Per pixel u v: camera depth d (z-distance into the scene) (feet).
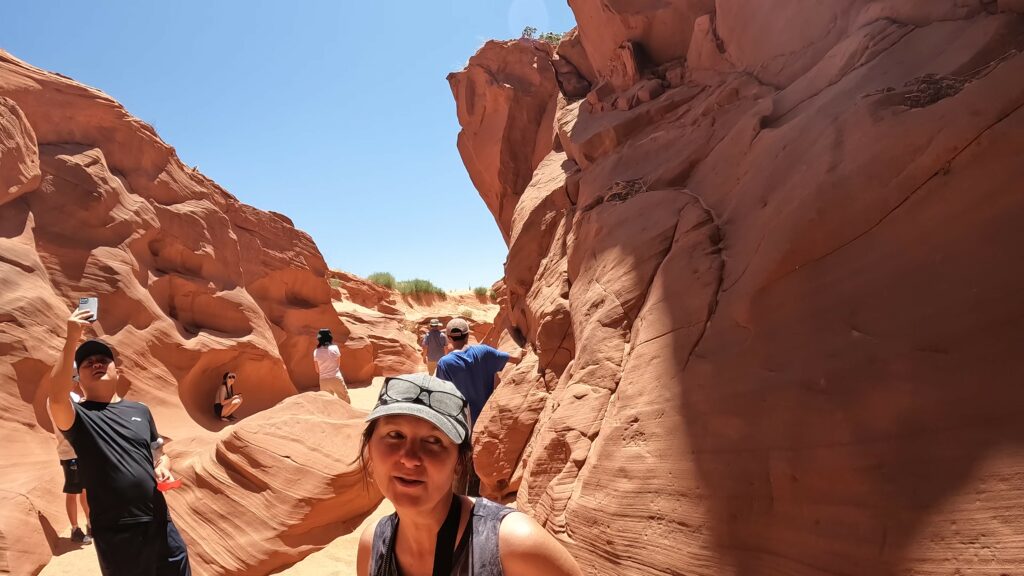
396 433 3.91
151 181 30.73
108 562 8.94
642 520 9.58
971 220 7.55
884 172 8.94
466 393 13.73
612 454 11.02
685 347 10.97
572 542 10.79
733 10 18.45
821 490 7.32
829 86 12.75
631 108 22.21
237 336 32.40
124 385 24.07
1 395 17.46
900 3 12.37
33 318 19.58
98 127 28.27
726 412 9.15
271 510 15.79
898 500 6.47
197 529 15.34
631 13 23.41
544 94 33.91
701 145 16.38
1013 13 9.75
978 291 6.95
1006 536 5.52
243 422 17.79
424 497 3.83
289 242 43.04
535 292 21.16
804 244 9.55
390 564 4.22
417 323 76.74
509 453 16.85
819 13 15.16
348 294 79.87
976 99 8.13
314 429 17.88
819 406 7.80
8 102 22.68
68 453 15.42
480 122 36.19
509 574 3.84
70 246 24.02
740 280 10.73
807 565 7.10
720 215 13.16
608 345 13.74
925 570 5.94
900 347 7.34
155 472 9.92
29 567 13.76
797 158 11.30
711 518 8.53
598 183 19.79
